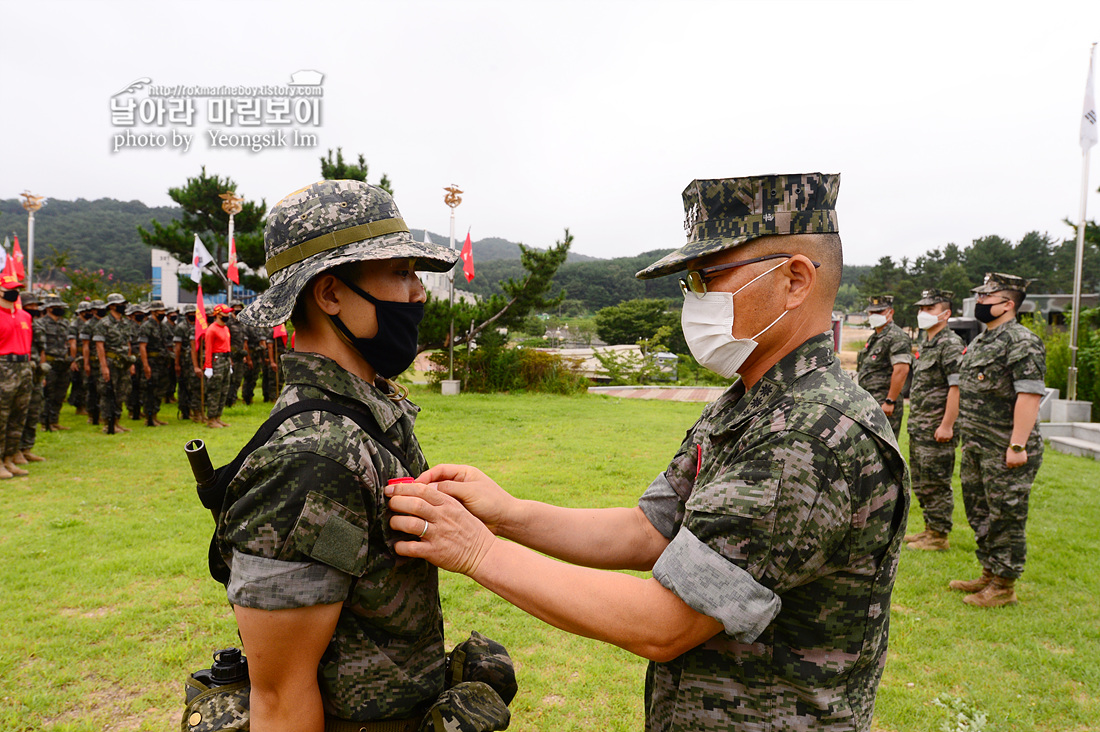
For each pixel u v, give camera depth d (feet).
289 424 3.96
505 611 13.04
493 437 32.14
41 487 21.57
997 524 13.53
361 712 4.07
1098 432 32.40
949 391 16.39
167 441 29.91
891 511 4.04
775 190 4.38
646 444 30.73
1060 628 12.42
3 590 13.33
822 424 3.86
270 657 3.69
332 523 3.69
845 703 4.13
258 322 4.04
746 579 3.71
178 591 13.44
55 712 9.43
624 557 5.51
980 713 9.59
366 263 4.41
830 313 4.64
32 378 24.49
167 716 9.46
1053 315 72.84
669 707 4.58
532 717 9.62
